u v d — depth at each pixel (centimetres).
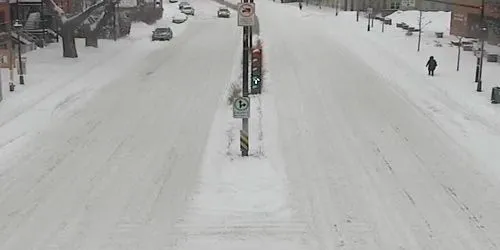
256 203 1475
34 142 1978
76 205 1467
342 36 5306
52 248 1245
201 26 6312
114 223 1366
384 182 1633
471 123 2277
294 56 4003
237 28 6100
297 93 2784
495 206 1478
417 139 2056
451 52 4347
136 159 1816
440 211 1443
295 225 1358
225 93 2794
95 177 1658
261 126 2186
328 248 1248
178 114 2377
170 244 1263
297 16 7531
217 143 1973
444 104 2603
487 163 1803
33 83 2936
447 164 1792
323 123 2250
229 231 1325
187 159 1811
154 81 3084
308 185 1599
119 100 2619
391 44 4769
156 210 1436
